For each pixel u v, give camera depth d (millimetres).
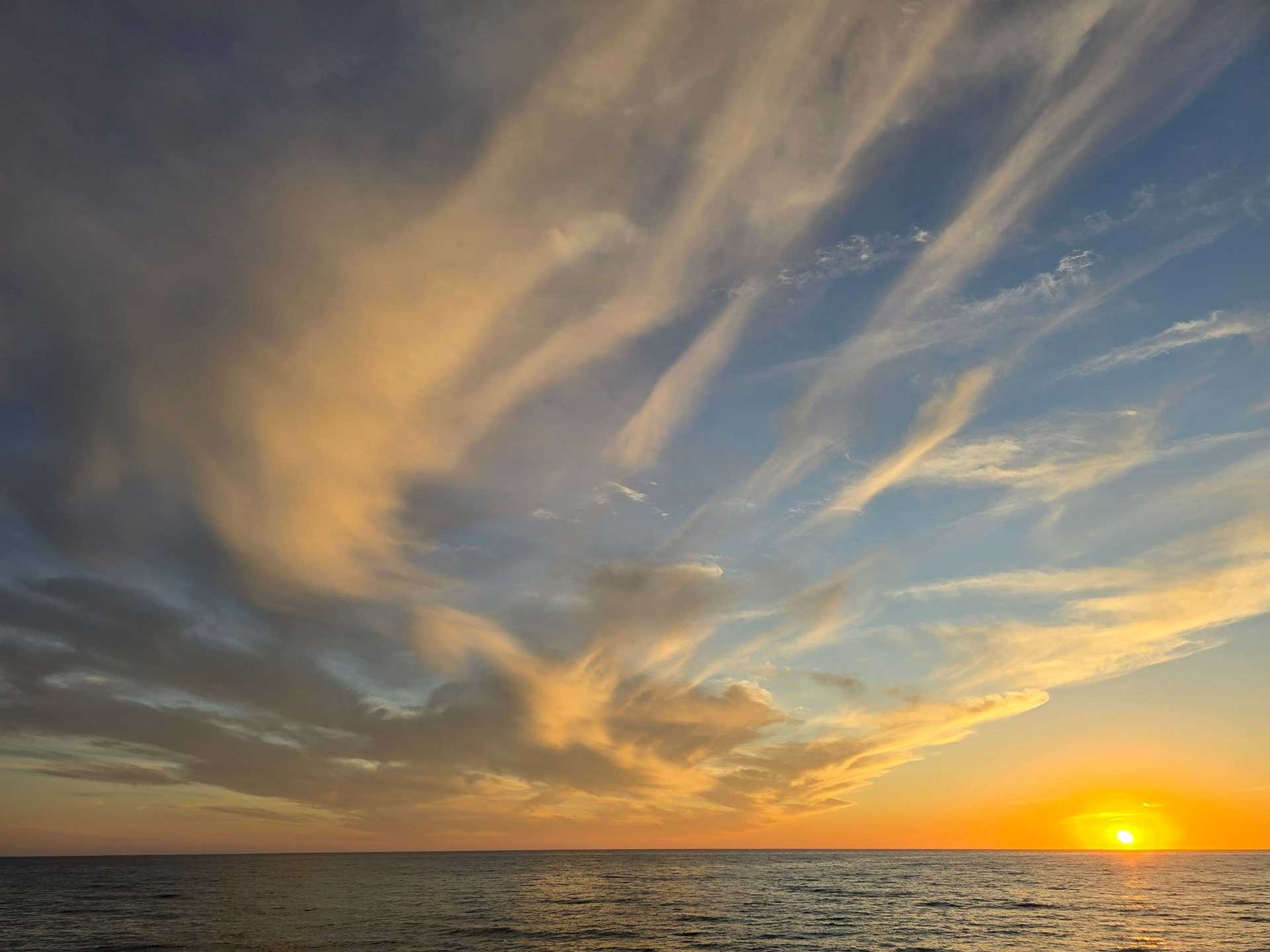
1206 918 78438
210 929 71188
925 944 61000
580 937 65438
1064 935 66125
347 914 84875
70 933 68562
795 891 120062
